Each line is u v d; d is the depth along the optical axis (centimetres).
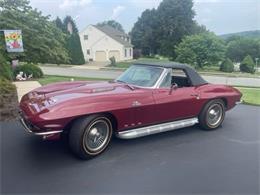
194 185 334
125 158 404
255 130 548
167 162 395
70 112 367
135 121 434
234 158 413
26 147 434
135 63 536
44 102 388
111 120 418
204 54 3369
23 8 1970
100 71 2770
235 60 4269
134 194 312
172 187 329
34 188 319
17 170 360
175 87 480
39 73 1752
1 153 411
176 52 3656
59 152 417
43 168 367
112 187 326
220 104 550
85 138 385
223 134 522
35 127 366
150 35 5497
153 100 445
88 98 390
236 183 340
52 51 2039
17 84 1289
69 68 3231
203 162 397
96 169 368
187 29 5006
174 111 480
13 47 1363
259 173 366
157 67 491
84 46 4841
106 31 4853
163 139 486
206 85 538
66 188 321
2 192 309
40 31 1991
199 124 540
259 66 4006
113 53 4750
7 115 595
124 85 474
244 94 1034
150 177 351
